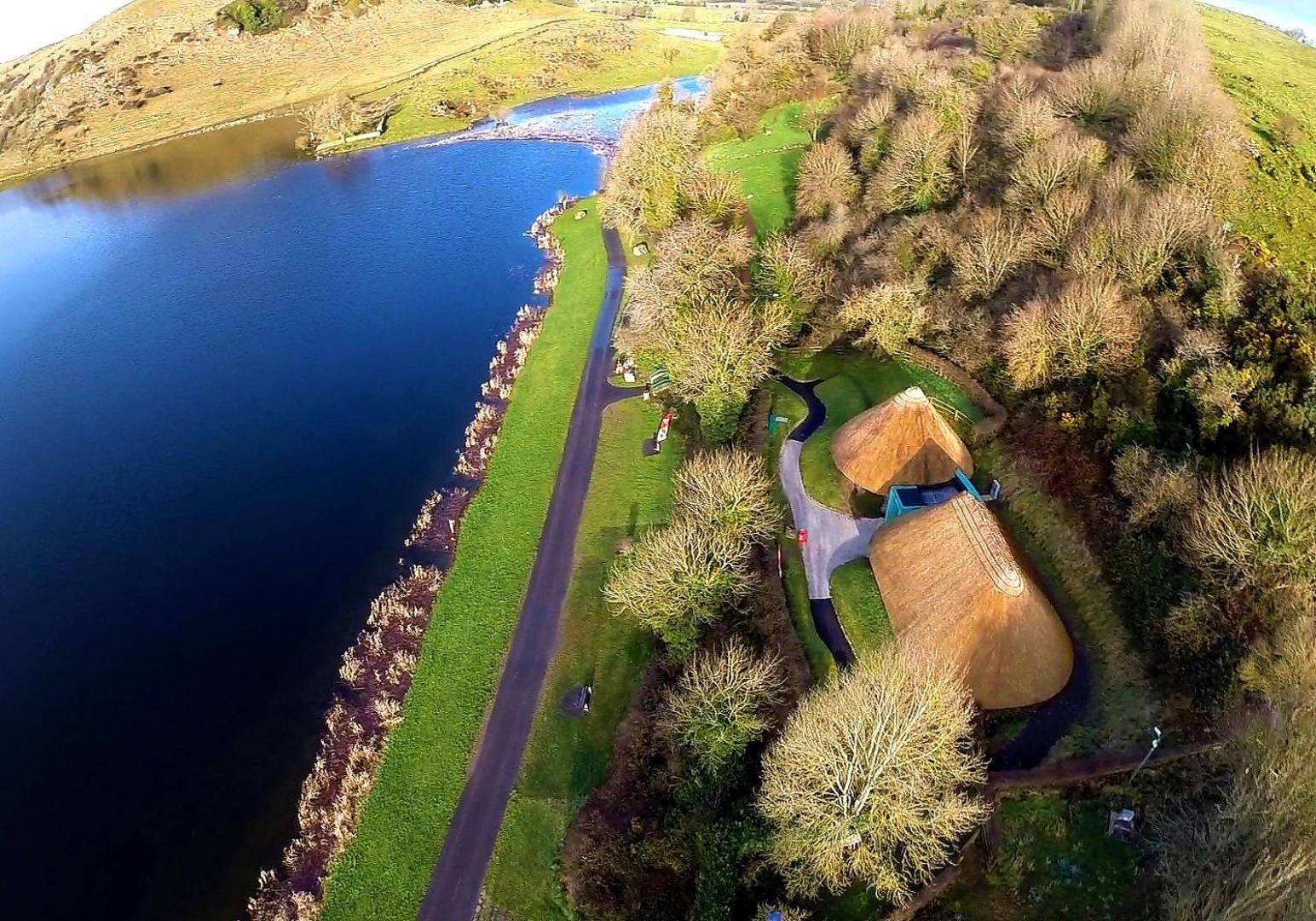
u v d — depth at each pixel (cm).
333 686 6869
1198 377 6475
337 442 9700
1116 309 7181
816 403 8625
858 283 9331
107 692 6919
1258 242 8056
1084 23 13912
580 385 9844
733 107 15050
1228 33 14150
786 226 11531
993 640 5612
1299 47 13900
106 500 9031
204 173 18462
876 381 8625
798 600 6625
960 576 5806
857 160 11906
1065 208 8438
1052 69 12669
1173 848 4359
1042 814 5034
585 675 6600
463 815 5788
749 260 10156
